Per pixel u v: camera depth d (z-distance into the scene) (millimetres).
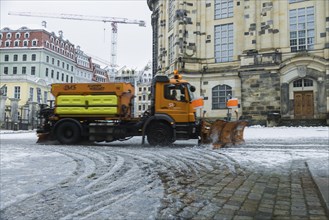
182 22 34469
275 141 16375
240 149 13016
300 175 7266
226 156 10812
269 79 29703
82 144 16703
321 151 11992
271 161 9570
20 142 18469
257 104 30000
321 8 29156
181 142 17688
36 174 7484
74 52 98812
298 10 30062
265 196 5340
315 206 4711
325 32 28719
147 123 15227
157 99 15203
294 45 30062
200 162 9477
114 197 5309
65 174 7496
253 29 31094
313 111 28047
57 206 4809
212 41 34875
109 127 15922
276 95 29344
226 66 33844
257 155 11008
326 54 28156
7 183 6461
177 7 34688
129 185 6262
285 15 30328
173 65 35719
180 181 6645
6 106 43031
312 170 7500
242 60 31125
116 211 4484
